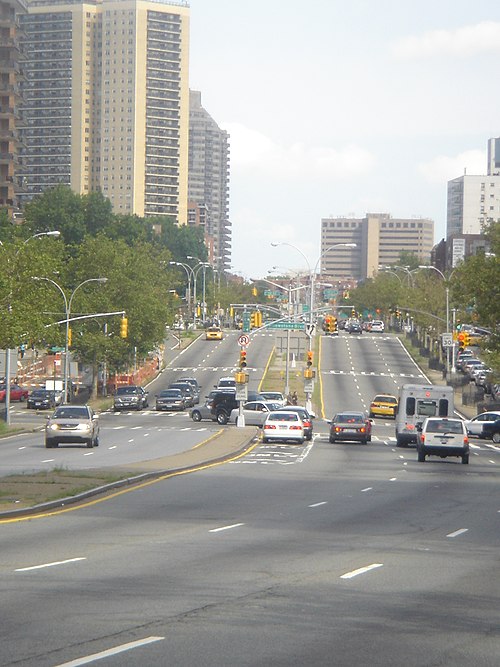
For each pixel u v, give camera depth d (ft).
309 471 180.75
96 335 450.30
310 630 53.57
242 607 59.62
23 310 315.78
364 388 495.41
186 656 47.29
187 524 102.94
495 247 289.74
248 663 46.21
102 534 93.91
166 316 484.33
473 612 60.29
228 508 118.93
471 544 92.48
